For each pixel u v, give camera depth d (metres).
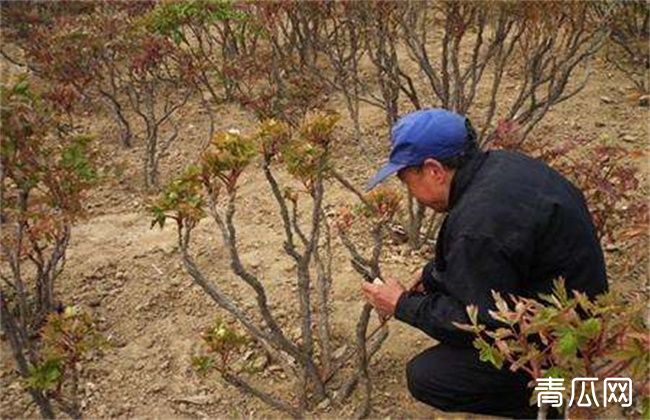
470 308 2.02
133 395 3.19
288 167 2.67
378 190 2.90
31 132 2.61
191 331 3.50
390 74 4.41
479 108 5.52
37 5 6.30
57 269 3.84
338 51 5.16
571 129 5.24
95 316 3.58
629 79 5.95
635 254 3.80
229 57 6.01
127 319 3.58
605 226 3.53
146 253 3.99
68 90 4.46
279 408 2.96
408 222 4.15
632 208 3.39
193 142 5.35
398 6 4.40
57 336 2.43
